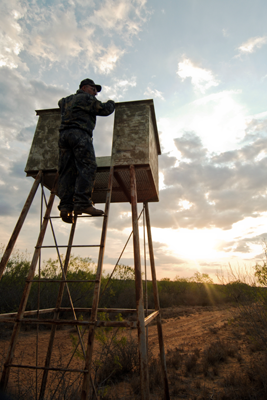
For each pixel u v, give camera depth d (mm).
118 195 4992
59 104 3441
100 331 4598
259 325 5832
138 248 3119
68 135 3109
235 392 4328
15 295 10461
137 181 4262
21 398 3076
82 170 3021
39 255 3166
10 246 3055
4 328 8664
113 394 4266
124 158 3623
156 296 4457
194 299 19719
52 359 5867
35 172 3836
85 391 2145
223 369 5719
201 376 5398
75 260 13727
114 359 4957
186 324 11680
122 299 14930
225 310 15711
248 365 5699
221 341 8078
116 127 3799
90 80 3568
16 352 6340
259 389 4277
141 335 2576
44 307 10781
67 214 3172
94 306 2512
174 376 5246
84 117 3176
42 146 3861
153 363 5531
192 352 7129
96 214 3072
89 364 2264
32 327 9258
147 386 2400
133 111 3857
